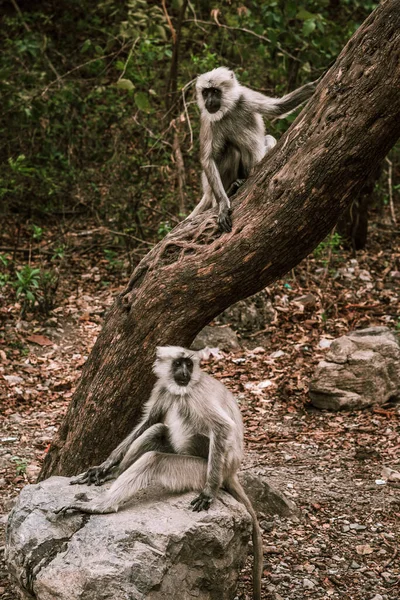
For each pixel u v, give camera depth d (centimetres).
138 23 1420
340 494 791
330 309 1247
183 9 1476
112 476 636
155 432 634
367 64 568
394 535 719
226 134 762
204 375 629
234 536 579
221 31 1653
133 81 1513
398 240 1484
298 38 1372
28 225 1494
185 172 1429
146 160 1465
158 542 544
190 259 644
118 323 684
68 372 1091
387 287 1318
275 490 755
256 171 638
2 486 809
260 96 761
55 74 1625
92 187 1496
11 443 909
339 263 1385
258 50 1445
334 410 988
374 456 876
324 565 672
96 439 690
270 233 616
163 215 1411
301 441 916
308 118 600
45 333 1179
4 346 1141
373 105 568
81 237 1458
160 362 623
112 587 522
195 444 630
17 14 1923
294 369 1083
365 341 1023
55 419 971
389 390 1009
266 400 1014
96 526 561
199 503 579
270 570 665
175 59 1484
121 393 679
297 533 720
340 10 1736
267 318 1211
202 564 561
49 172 1510
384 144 586
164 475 595
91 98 1616
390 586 644
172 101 1488
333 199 602
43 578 540
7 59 1620
